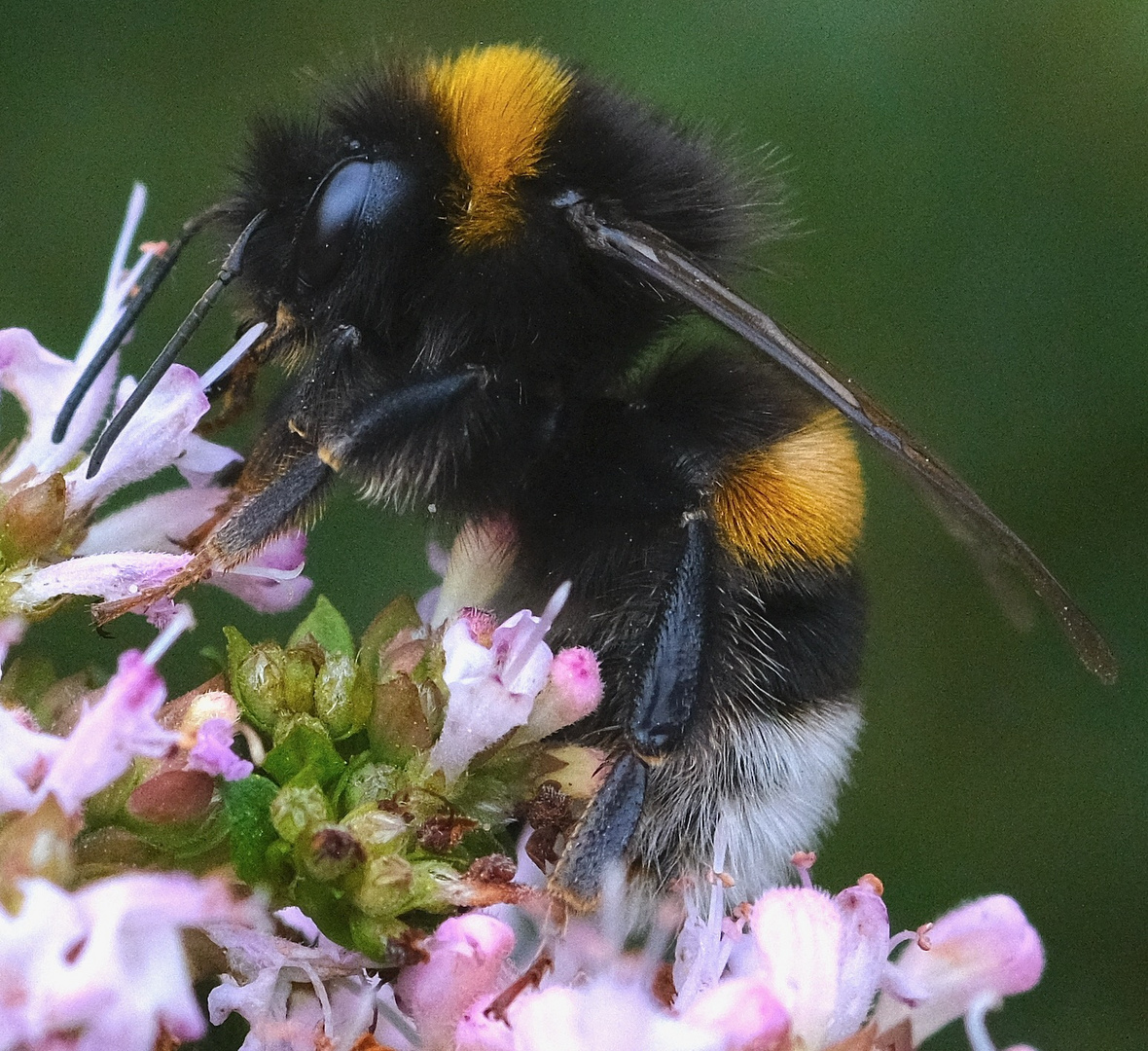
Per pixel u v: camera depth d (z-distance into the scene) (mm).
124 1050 66
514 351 76
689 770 74
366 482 75
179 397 74
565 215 76
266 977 71
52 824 68
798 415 77
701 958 72
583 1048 69
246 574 75
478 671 72
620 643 75
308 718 73
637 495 76
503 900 71
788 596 76
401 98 76
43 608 73
